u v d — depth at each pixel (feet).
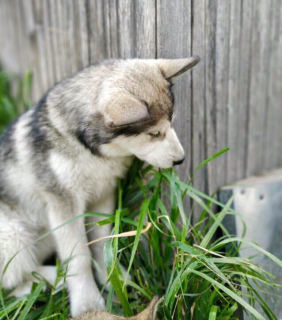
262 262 2.06
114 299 2.15
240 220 2.32
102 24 2.40
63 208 2.11
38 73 3.51
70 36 2.82
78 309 2.06
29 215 2.28
